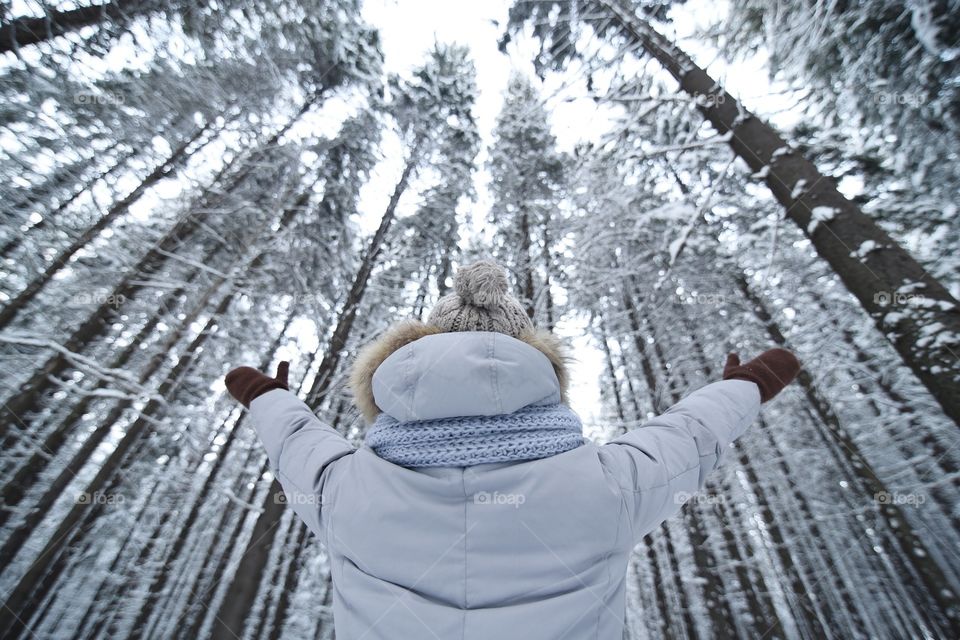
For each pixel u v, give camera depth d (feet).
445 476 2.61
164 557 31.40
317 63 33.81
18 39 17.79
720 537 28.53
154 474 29.89
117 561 31.17
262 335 31.96
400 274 37.50
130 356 26.05
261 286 29.73
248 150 31.32
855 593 28.55
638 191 25.14
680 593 30.25
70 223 23.52
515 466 2.60
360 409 3.63
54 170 22.07
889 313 8.18
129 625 29.14
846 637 27.78
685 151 18.57
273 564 27.78
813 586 29.71
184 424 29.68
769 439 28.04
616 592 2.49
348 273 34.45
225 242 27.94
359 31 37.11
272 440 3.43
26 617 24.34
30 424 23.57
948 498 21.04
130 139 23.99
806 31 16.35
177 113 25.76
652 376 30.42
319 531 2.86
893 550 25.20
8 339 16.46
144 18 21.30
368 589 2.47
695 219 14.40
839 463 26.68
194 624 29.91
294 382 35.19
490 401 2.75
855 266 8.95
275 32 28.81
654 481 2.70
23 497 22.52
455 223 44.37
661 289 26.35
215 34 25.25
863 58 16.22
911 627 26.32
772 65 18.12
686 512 28.50
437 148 45.65
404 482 2.62
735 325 26.35
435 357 2.89
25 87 19.30
